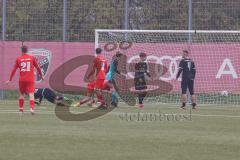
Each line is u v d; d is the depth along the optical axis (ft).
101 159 104.99
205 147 121.39
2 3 312.71
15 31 312.71
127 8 303.27
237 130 155.94
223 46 287.28
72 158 105.81
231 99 285.23
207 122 179.42
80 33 306.76
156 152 113.91
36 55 306.76
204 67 288.51
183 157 108.06
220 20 294.05
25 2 312.29
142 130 152.97
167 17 300.40
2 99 307.17
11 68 308.40
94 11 306.96
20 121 175.73
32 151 113.80
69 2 307.99
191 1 295.48
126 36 299.99
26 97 291.58
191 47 290.76
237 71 285.23
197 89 288.92
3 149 116.06
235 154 112.16
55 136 137.59
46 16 309.83
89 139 132.67
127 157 107.55
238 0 293.02
